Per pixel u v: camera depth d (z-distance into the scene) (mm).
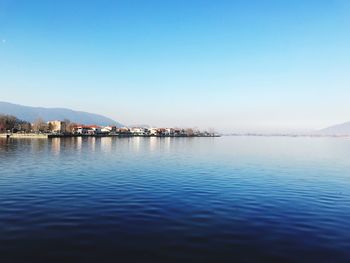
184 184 33438
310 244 15547
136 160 60750
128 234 16609
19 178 35344
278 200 25984
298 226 18547
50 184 31812
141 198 25922
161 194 27781
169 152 87438
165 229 17562
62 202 23938
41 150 80750
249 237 16453
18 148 87875
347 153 95875
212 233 16984
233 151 97875
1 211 20922
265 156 78750
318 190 31062
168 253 14172
